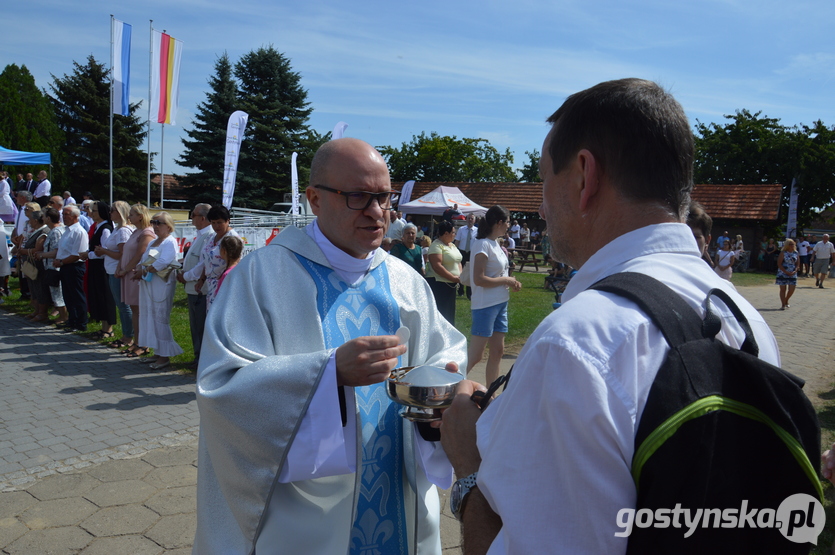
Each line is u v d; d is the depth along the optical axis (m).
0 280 10.75
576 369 0.73
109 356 6.84
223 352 1.61
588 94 0.95
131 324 7.29
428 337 2.04
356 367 1.52
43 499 3.40
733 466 0.75
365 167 1.81
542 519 0.73
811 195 31.38
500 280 4.73
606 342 0.75
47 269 8.39
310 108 42.28
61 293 8.64
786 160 30.95
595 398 0.72
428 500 1.86
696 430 0.71
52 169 40.03
